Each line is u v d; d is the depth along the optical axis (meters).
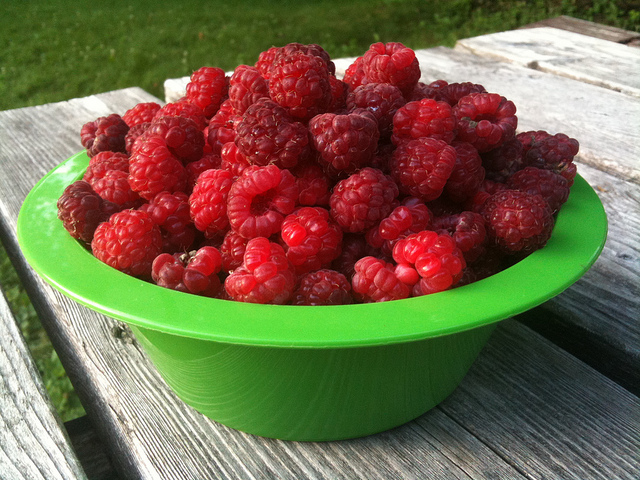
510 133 0.22
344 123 0.19
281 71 0.20
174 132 0.21
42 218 0.21
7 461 0.19
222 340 0.15
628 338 0.23
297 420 0.19
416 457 0.19
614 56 0.50
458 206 0.23
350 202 0.19
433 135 0.20
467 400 0.21
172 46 1.18
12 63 1.12
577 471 0.18
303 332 0.15
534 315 0.25
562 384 0.21
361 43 1.20
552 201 0.21
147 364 0.23
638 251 0.28
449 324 0.15
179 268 0.18
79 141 0.38
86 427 0.24
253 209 0.20
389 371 0.18
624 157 0.34
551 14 1.30
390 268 0.18
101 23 1.32
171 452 0.19
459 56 0.51
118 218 0.20
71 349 0.25
